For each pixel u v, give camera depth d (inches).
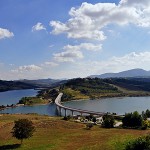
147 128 5270.7
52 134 4389.8
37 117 7057.1
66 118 7091.5
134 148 2390.5
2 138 4062.5
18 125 3622.0
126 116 5708.7
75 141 3676.2
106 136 3946.9
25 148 3358.8
